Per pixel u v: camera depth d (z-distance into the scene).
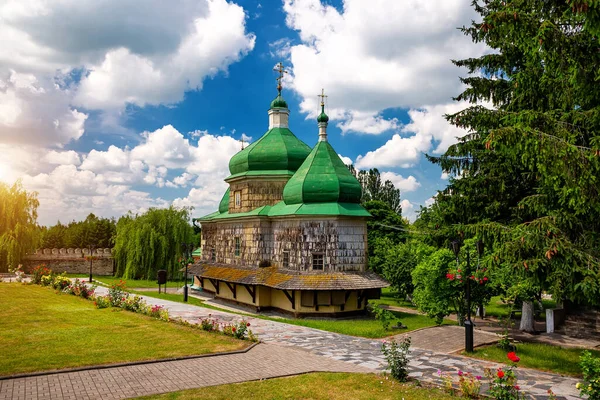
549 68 14.56
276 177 34.19
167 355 15.30
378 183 68.56
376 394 11.80
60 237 94.38
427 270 20.89
